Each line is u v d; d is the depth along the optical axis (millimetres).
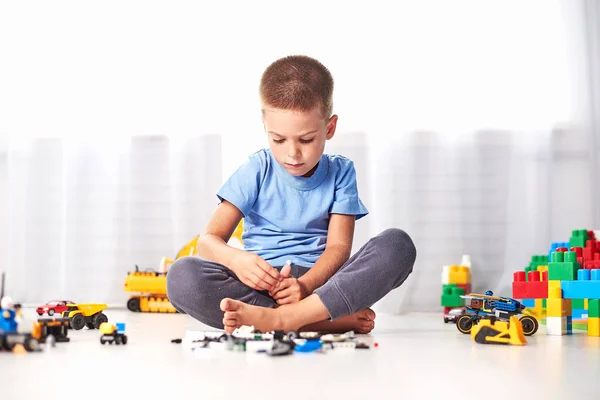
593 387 993
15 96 2951
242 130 2912
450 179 2863
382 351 1373
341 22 2916
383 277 1558
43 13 2971
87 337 1580
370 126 2875
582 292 1753
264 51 2932
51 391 938
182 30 2951
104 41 2961
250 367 1137
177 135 2924
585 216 2834
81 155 2938
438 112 2873
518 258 2850
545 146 2857
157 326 1980
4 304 1332
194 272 1604
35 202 2934
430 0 2900
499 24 2891
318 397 909
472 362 1227
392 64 2889
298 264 1729
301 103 1581
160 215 2924
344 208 1784
